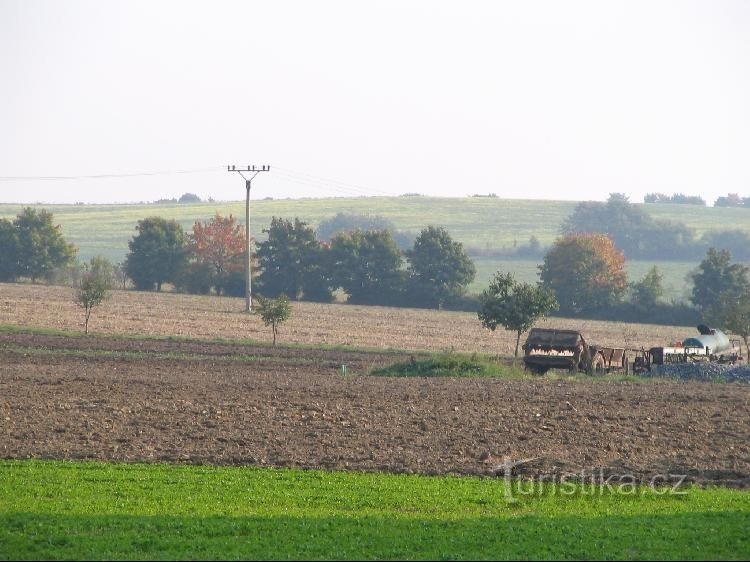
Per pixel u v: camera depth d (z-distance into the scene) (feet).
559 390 573.74
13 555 226.79
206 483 317.63
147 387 547.08
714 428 447.42
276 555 227.40
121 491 303.48
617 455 378.32
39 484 310.45
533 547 236.22
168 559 223.30
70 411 456.86
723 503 298.35
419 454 375.04
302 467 350.84
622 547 236.63
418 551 232.53
